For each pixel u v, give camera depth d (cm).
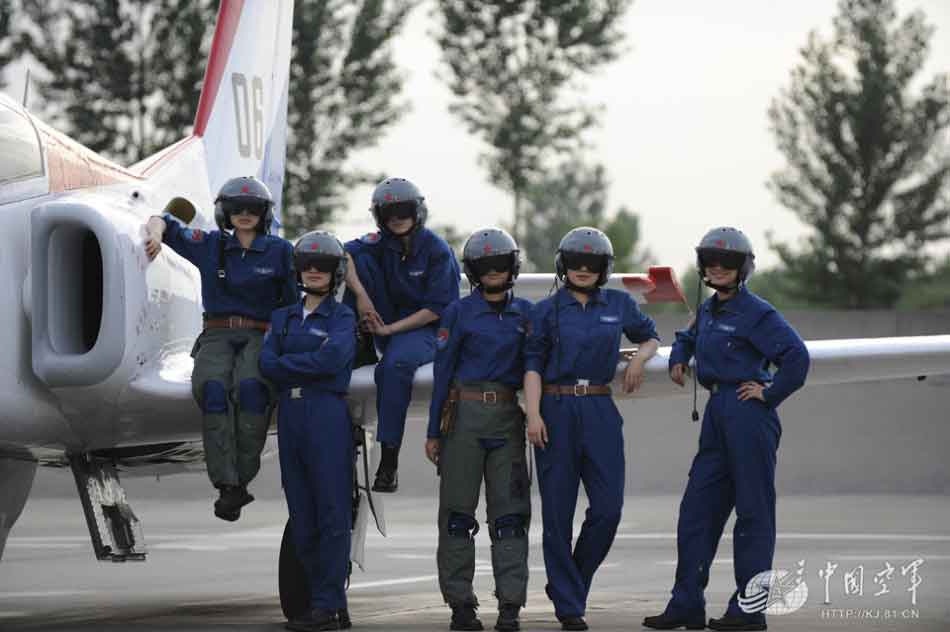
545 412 1864
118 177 2212
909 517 4225
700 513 1878
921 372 2123
